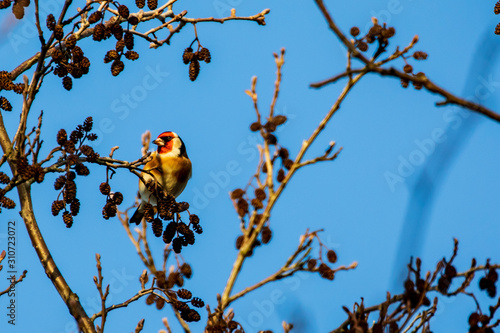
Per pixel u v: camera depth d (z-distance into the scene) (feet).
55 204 22.61
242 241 18.15
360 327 17.78
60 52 23.70
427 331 18.24
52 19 23.53
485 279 18.03
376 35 18.62
